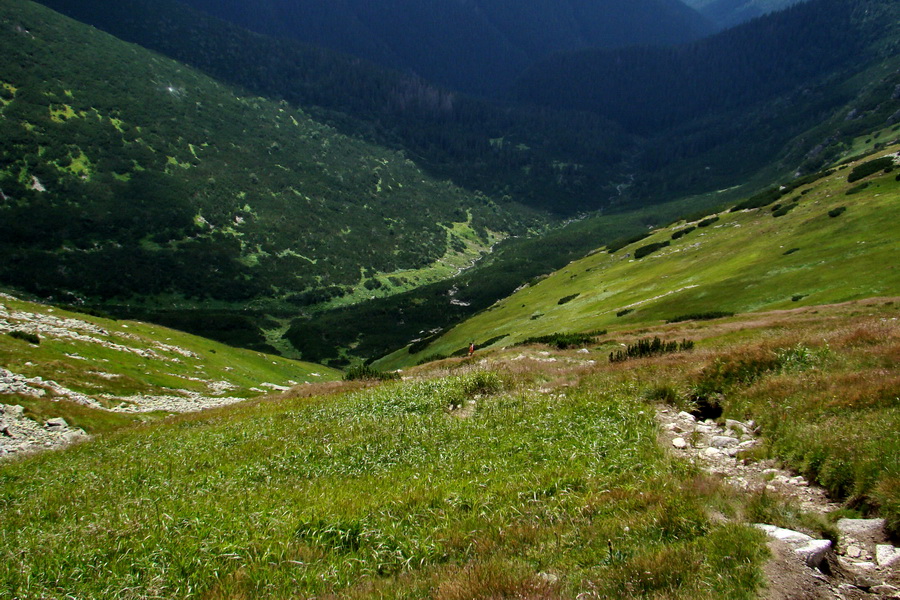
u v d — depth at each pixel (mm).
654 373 19250
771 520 7766
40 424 31297
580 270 110750
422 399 20328
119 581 7715
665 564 6668
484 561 7469
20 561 8867
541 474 10797
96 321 63531
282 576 7562
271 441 17938
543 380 22672
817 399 12133
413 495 10234
